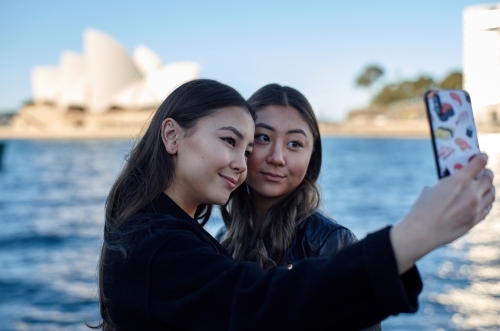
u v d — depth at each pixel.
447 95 0.98
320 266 0.97
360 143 58.06
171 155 1.39
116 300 1.25
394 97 77.06
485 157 0.91
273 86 1.96
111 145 64.19
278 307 0.97
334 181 23.52
